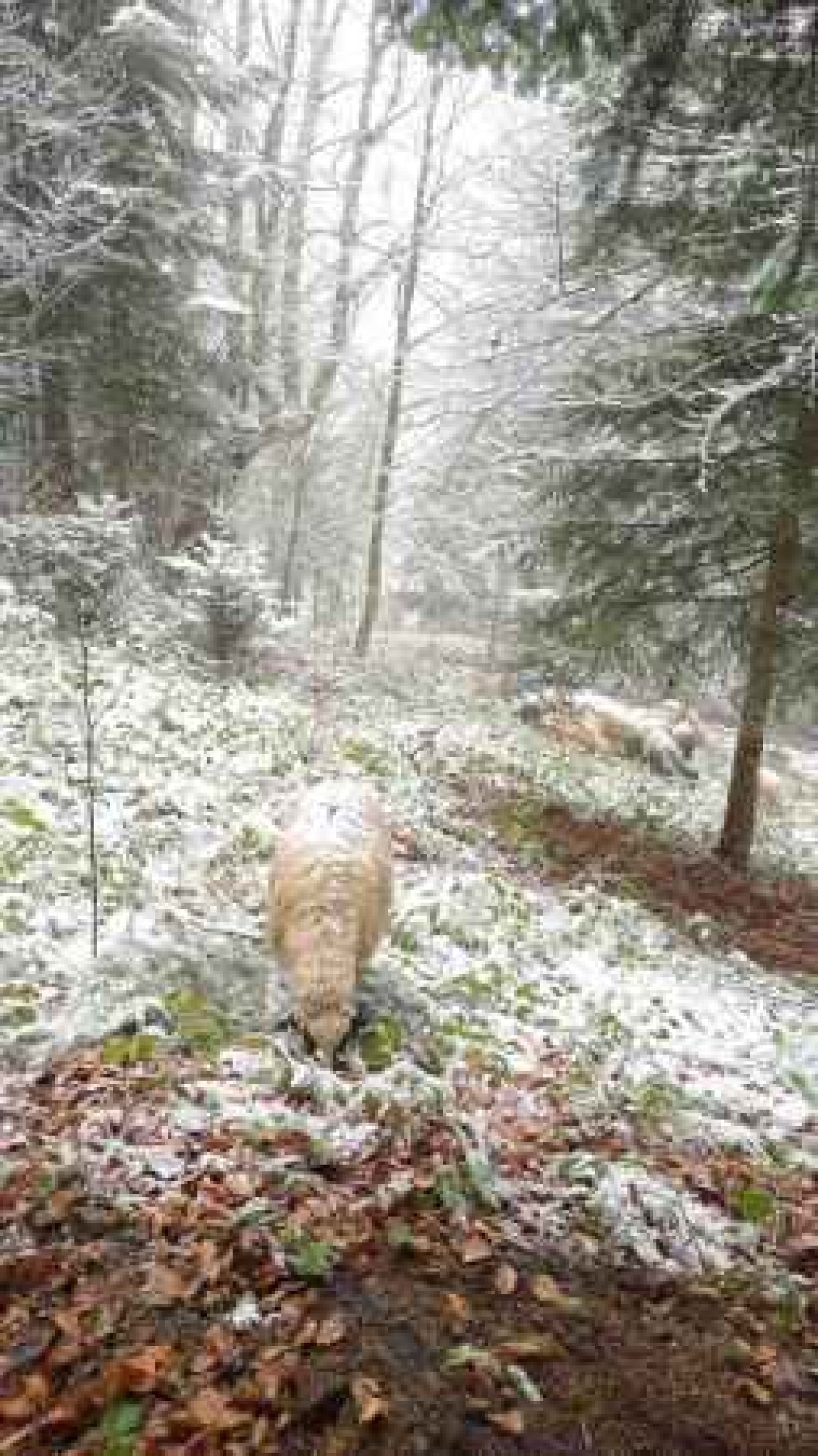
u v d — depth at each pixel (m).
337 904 5.19
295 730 11.89
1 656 11.45
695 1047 6.77
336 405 27.64
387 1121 4.40
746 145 6.15
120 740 9.84
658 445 11.20
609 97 6.31
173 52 15.48
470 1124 4.56
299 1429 2.83
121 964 5.35
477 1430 2.92
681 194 7.35
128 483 17.27
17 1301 3.27
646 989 7.64
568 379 11.23
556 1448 2.94
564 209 12.05
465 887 8.66
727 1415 3.23
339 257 22.16
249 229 26.81
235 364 18.12
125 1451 2.72
